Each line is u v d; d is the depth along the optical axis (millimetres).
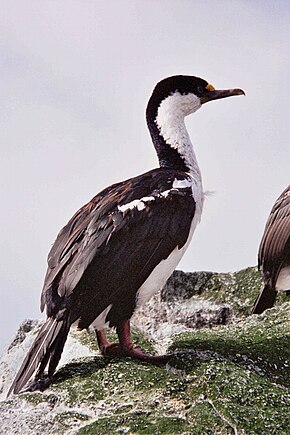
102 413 7430
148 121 9055
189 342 8984
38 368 8094
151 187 8273
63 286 7777
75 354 9242
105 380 7848
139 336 9461
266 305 10664
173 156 8812
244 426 7059
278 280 10797
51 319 7805
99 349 8664
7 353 10602
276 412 7273
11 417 7508
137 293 8070
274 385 7773
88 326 7895
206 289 11625
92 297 7801
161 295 11398
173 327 11062
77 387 7797
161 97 8977
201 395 7539
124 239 7918
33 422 7398
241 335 9328
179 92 8969
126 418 7223
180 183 8383
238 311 11273
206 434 6949
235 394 7480
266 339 9109
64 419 7391
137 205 8070
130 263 7906
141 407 7422
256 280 11609
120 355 8289
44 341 7719
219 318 11148
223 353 8703
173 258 8203
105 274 7832
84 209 8312
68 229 8180
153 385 7703
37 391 7852
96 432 7066
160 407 7406
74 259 7848
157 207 8109
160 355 8297
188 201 8281
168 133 8883
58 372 8102
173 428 7023
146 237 7992
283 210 10758
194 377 7770
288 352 8859
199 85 9062
